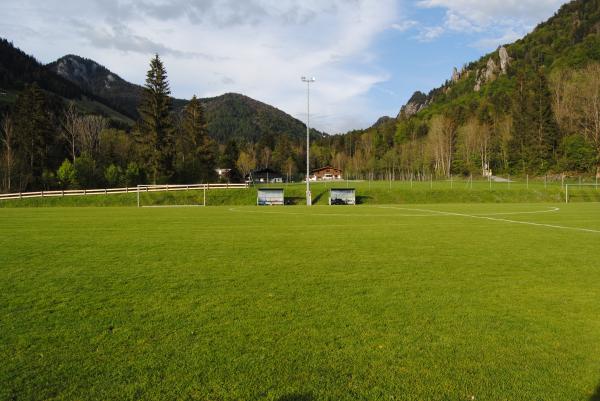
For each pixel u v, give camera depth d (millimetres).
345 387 4387
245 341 5527
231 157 109938
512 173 93312
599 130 78188
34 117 65750
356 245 13836
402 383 4477
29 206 45375
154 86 66562
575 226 19906
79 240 14977
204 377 4570
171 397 4184
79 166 62000
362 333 5824
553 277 9250
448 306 7090
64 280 8867
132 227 19500
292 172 134125
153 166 66062
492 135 103938
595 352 5258
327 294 7797
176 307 6988
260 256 11766
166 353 5156
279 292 7934
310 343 5469
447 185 64438
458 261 11062
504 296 7727
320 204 46906
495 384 4465
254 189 52406
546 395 4258
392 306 7070
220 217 25672
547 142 85312
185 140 80188
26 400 4145
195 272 9672
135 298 7512
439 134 105188
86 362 4918
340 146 165000
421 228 19062
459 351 5262
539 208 34281
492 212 29500
